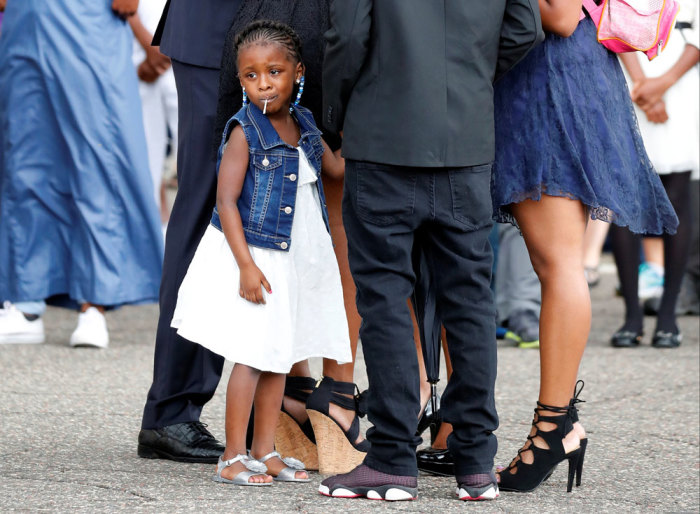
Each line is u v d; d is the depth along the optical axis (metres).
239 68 9.23
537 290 16.97
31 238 15.52
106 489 8.77
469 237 8.47
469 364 8.48
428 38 8.26
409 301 9.45
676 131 16.58
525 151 8.98
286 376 9.93
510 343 17.41
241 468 9.03
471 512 8.30
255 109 9.24
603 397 13.38
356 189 8.50
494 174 9.09
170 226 10.23
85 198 15.27
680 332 17.66
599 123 9.10
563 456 9.05
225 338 8.94
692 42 16.41
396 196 8.38
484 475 8.62
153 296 15.69
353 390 9.73
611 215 9.05
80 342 15.67
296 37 9.33
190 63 10.05
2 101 15.52
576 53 9.08
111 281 15.33
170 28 10.26
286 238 9.12
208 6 10.05
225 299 9.02
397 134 8.26
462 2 8.30
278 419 9.93
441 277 8.59
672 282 17.12
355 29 8.28
